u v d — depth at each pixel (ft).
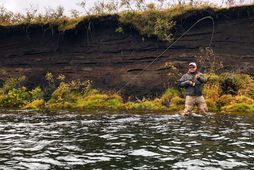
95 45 85.46
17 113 60.90
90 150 30.45
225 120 47.85
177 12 80.33
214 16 78.64
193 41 78.84
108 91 77.87
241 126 42.29
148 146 31.73
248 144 32.12
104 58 83.87
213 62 73.77
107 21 84.94
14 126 44.83
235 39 77.15
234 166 25.13
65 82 83.97
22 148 31.50
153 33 80.12
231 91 67.31
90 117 53.36
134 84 77.56
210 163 25.95
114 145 32.35
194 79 54.90
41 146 32.27
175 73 75.15
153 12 82.23
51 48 89.10
